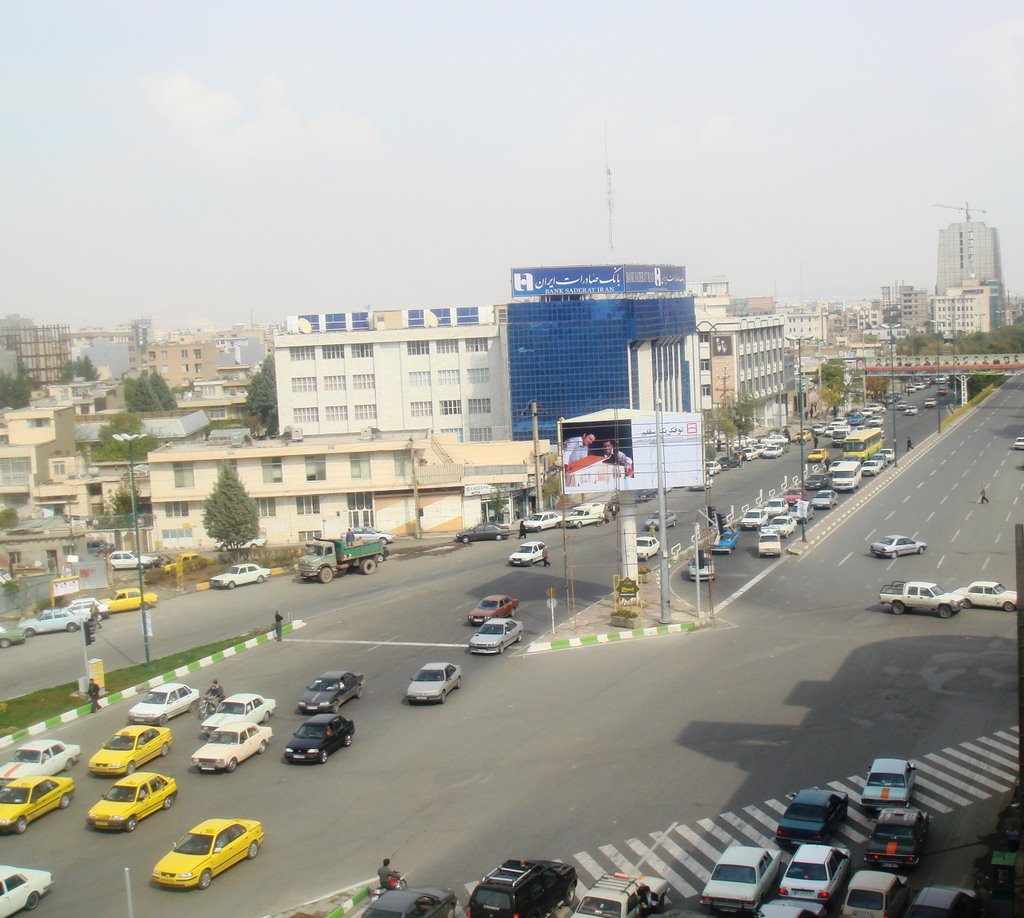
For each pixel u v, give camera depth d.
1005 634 63.44
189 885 36.62
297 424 152.88
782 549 92.62
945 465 139.75
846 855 34.56
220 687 58.41
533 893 32.81
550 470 127.56
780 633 66.25
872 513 109.19
